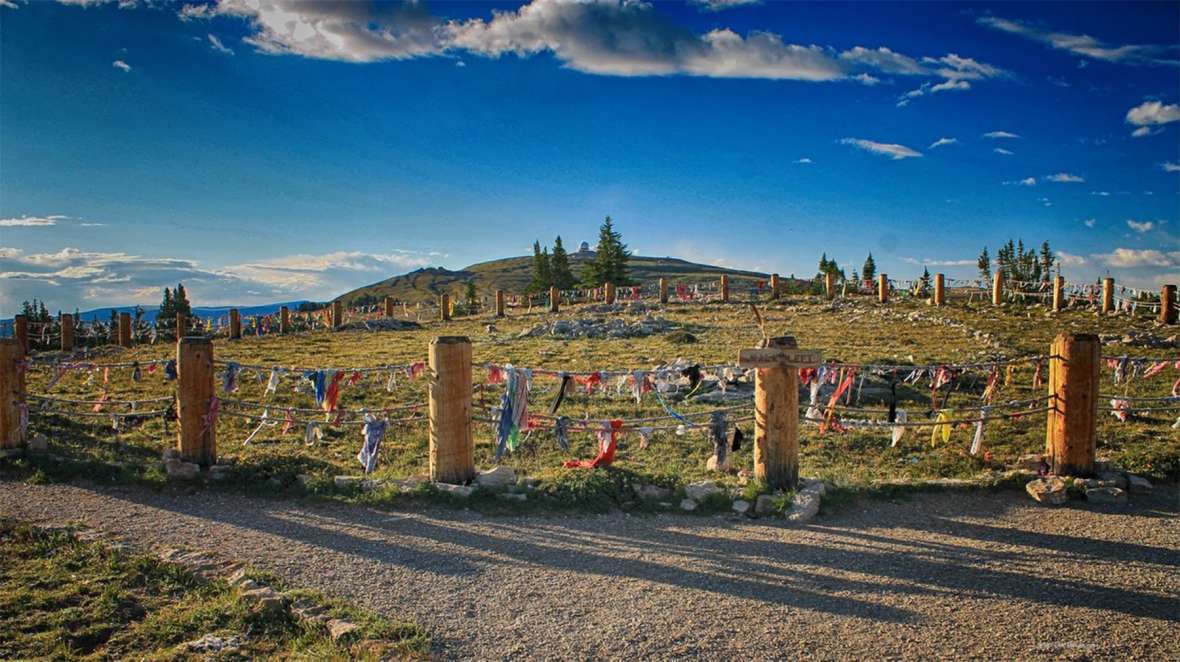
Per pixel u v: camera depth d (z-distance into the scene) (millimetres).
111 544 10195
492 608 8547
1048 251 65312
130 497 12625
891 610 8523
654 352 29578
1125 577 9469
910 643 7762
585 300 58281
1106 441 16016
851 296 47656
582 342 33531
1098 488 12734
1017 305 40625
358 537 10812
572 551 10312
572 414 19281
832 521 11680
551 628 8062
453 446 12695
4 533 10578
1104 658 7469
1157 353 26172
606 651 7582
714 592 8992
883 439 16906
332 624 7977
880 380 21906
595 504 12109
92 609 8391
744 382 21516
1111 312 36469
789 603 8695
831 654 7539
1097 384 13242
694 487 12477
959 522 11633
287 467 13688
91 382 24109
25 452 14453
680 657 7480
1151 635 7941
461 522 11484
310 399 22109
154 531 10930
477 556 10109
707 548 10461
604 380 20938
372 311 58312
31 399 17906
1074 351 13172
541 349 31781
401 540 10695
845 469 14844
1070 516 11891
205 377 13766
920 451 16266
